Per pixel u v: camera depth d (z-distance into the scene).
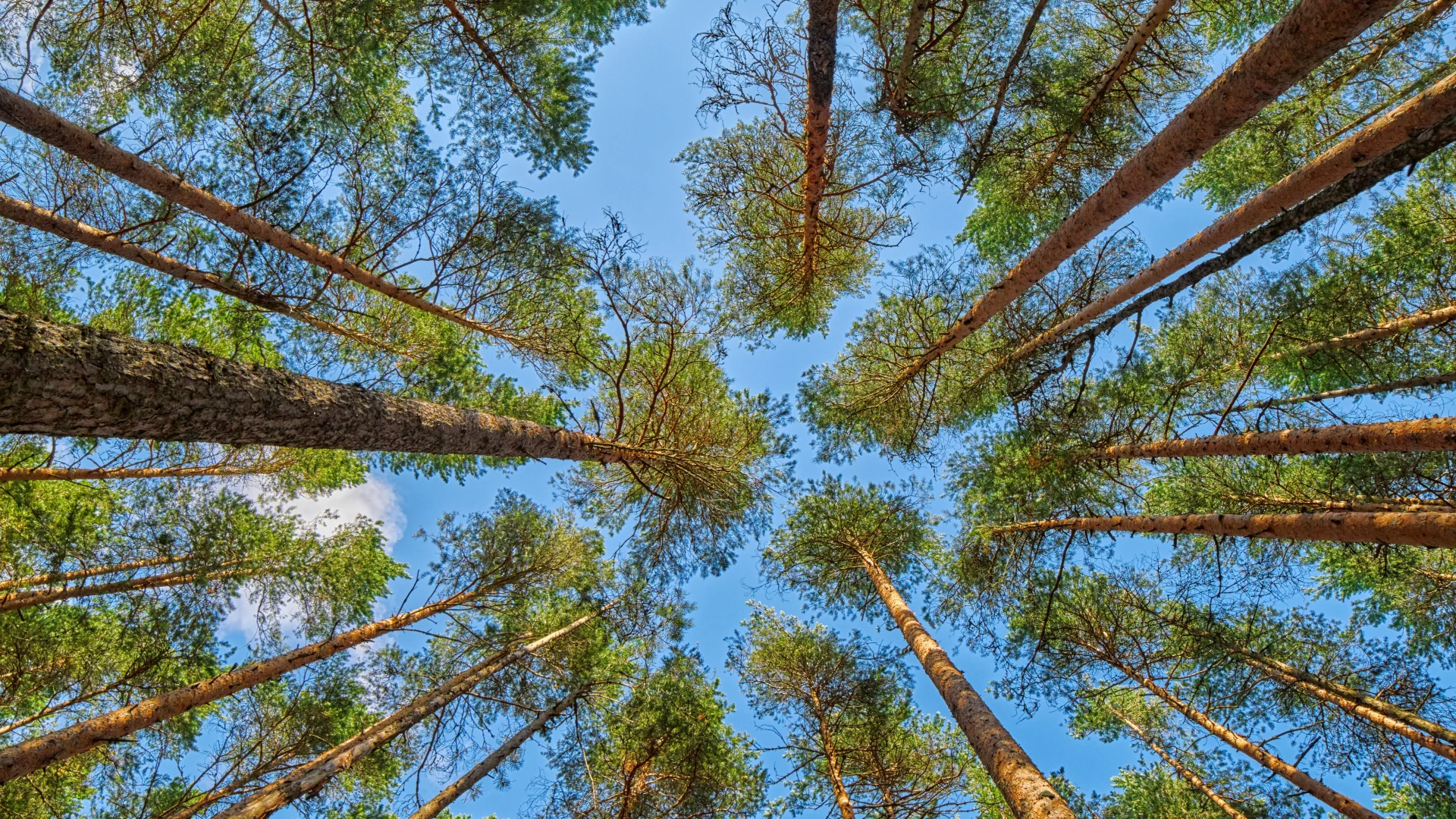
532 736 10.38
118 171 5.21
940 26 7.19
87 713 8.36
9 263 6.32
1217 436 7.69
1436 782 7.89
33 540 7.73
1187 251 6.86
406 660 10.44
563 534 11.18
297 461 9.61
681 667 11.48
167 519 8.06
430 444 5.62
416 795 9.57
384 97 7.20
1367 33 8.09
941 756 10.73
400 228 6.75
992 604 10.93
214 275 6.20
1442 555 8.91
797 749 10.88
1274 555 9.26
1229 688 9.46
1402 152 4.53
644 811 10.02
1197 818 9.65
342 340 8.55
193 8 6.32
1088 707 11.17
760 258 9.96
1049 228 9.28
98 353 3.07
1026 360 8.99
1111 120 7.84
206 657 8.10
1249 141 9.17
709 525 10.15
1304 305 7.87
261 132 5.78
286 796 6.77
